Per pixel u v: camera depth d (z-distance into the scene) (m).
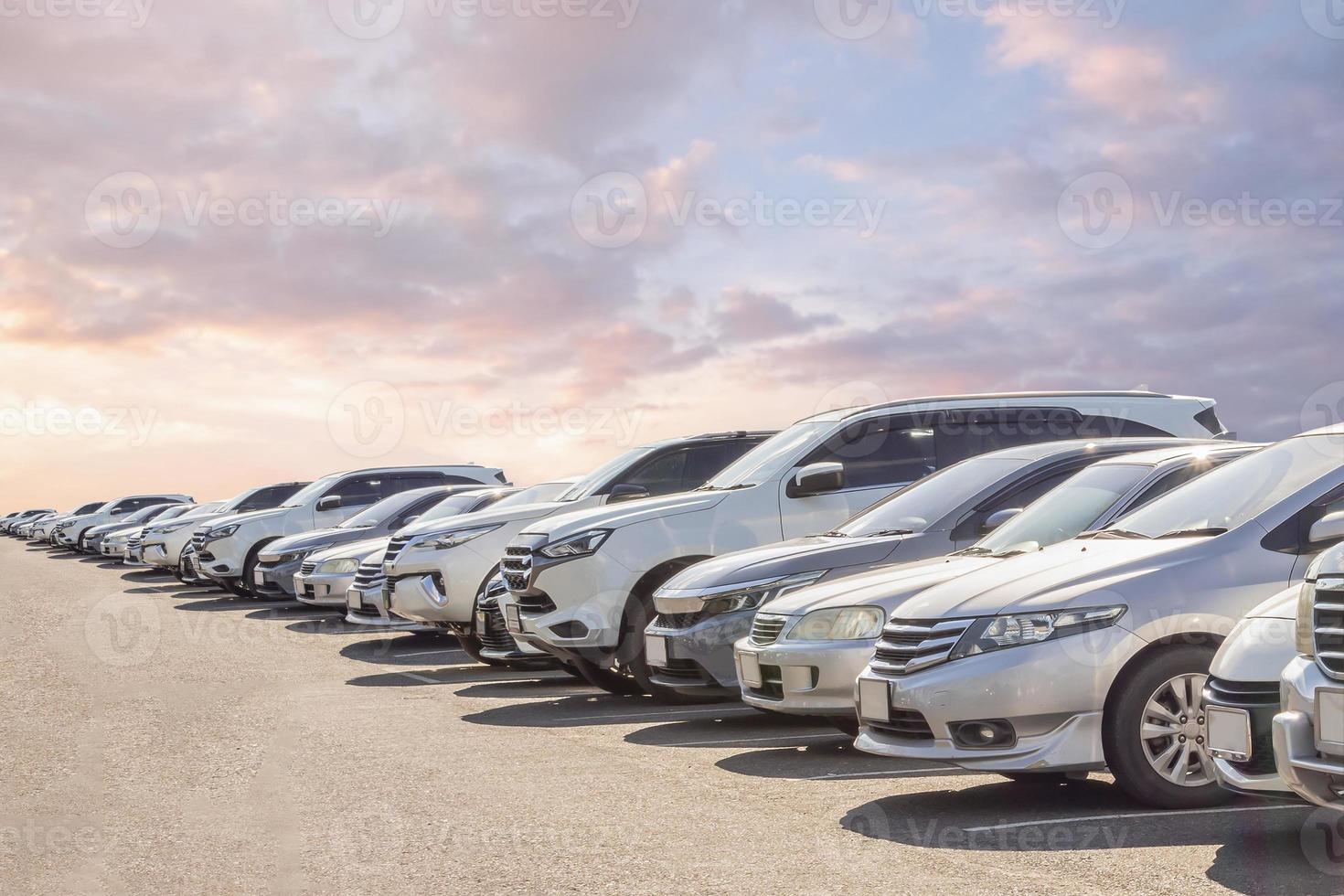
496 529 12.64
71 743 7.87
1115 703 5.59
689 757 7.36
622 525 9.85
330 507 20.78
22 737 8.10
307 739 8.06
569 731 8.47
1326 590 4.43
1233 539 5.83
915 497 8.66
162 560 25.98
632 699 10.25
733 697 8.80
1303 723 4.40
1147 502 6.95
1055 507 7.39
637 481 12.06
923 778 6.62
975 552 7.43
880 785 6.45
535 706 9.84
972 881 4.57
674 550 9.80
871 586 7.14
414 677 11.94
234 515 22.20
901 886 4.53
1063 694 5.60
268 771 6.95
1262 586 5.72
